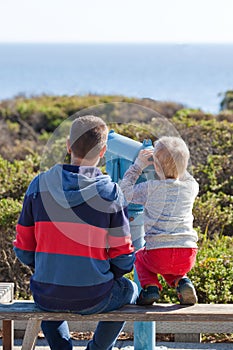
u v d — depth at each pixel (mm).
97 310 3703
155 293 3854
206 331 4918
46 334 4008
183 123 9406
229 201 7512
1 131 16016
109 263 3764
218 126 9352
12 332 4727
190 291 3854
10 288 4645
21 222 3787
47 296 3676
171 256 3844
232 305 3889
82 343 4949
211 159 8438
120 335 5055
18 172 8195
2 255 6090
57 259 3635
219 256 5660
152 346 4184
